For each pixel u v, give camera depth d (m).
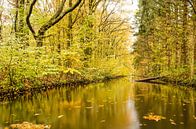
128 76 60.66
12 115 12.10
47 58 21.17
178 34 33.78
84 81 31.70
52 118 11.59
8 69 16.89
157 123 10.81
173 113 12.69
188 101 16.22
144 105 14.88
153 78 38.72
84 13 35.31
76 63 29.14
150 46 51.50
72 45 27.14
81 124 10.61
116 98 17.70
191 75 27.73
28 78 19.52
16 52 16.95
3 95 16.16
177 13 34.50
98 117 11.84
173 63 40.16
